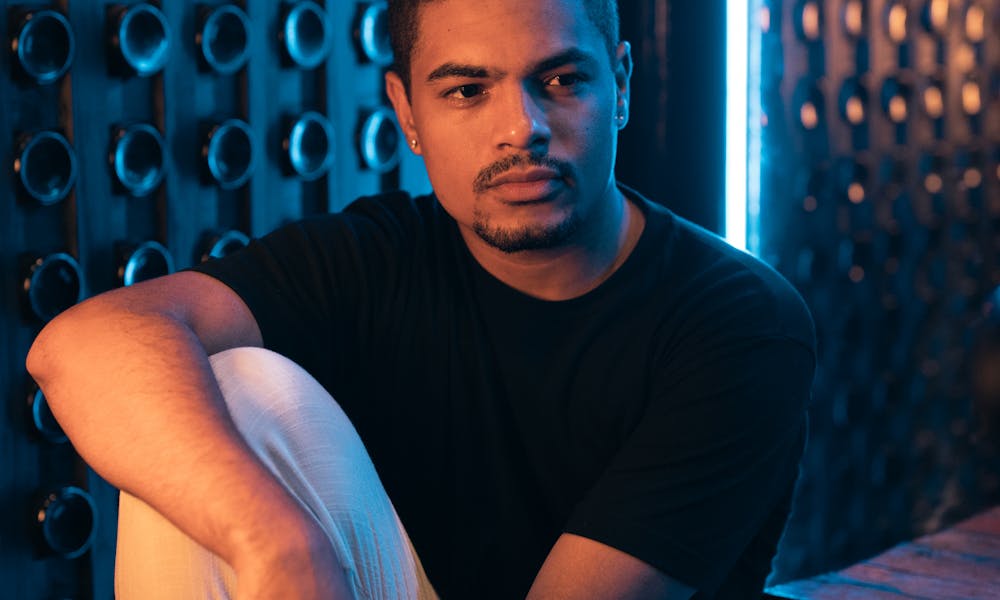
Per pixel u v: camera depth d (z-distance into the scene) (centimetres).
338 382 142
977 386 225
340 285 139
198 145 195
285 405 108
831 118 283
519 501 138
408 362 141
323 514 104
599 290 132
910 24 304
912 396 322
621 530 119
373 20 220
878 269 306
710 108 249
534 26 118
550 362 134
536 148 119
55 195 173
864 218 299
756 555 143
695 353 127
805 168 276
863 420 311
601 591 118
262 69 204
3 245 171
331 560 96
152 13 183
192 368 108
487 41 118
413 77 127
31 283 171
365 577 108
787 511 144
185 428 100
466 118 122
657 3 249
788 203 273
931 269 322
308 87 214
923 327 322
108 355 109
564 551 121
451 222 144
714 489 123
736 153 254
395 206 150
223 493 96
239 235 200
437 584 146
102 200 183
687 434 124
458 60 119
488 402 137
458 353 138
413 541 146
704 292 131
